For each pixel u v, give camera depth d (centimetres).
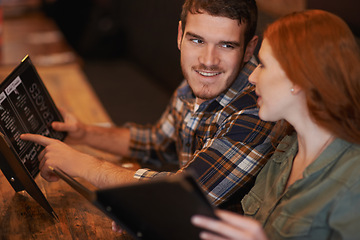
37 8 541
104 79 521
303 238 121
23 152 163
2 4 523
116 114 432
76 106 270
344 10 253
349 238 112
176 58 445
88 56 587
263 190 146
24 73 173
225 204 169
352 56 119
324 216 119
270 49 125
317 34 119
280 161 144
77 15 612
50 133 188
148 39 519
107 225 153
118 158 214
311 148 132
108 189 101
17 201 163
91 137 207
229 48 159
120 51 600
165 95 475
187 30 160
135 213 108
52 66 343
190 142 184
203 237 104
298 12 127
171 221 105
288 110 129
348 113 120
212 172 157
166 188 94
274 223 128
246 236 96
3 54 356
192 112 185
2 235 145
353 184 116
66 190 173
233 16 154
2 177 179
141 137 215
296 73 120
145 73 541
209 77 163
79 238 145
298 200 124
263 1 330
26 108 172
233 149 158
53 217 155
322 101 120
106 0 639
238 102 164
